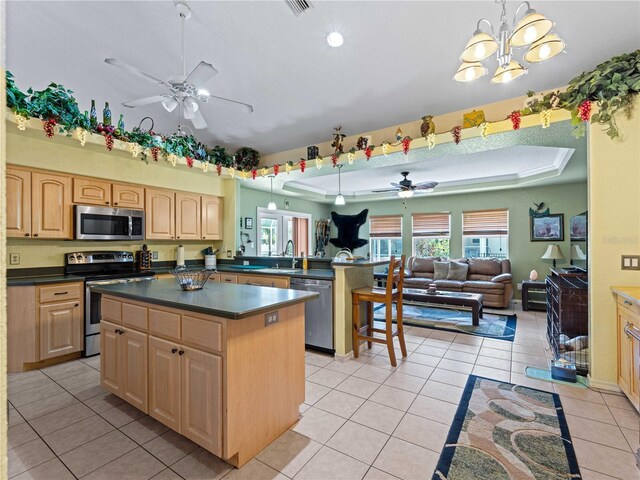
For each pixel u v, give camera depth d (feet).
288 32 7.66
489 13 6.95
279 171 15.31
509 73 6.34
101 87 10.20
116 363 7.65
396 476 5.44
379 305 19.85
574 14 6.86
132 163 12.94
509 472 5.49
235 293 7.35
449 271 21.85
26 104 9.12
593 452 5.98
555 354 10.61
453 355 11.23
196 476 5.48
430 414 7.34
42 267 11.44
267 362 6.33
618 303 8.00
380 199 26.58
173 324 6.33
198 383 5.85
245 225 21.08
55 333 10.34
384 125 12.84
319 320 11.36
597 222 8.33
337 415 7.32
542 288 18.19
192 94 8.03
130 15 7.10
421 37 7.80
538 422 6.98
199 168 14.44
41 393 8.42
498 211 22.25
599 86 8.04
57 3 6.76
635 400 7.00
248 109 9.18
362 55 8.49
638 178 7.94
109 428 6.84
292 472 5.55
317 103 11.09
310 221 27.53
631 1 6.51
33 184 10.48
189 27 7.47
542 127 9.41
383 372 9.74
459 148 11.50
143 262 13.94
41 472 5.55
